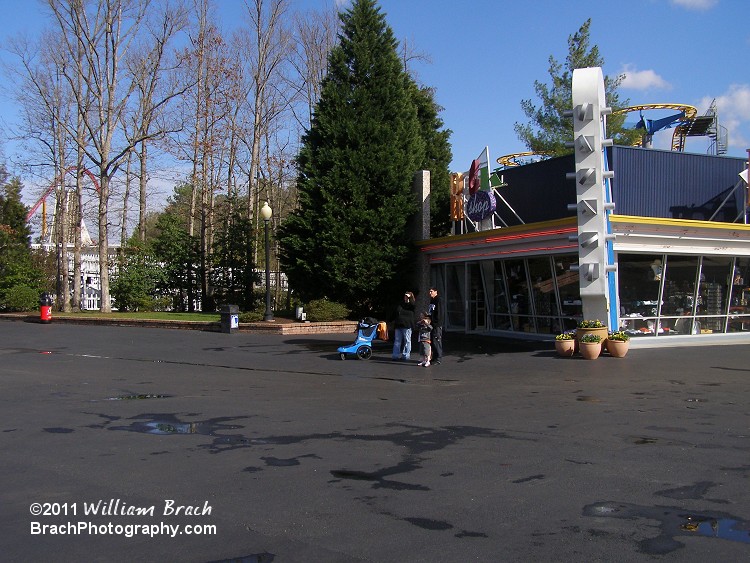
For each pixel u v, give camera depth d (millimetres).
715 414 9484
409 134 28062
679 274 19953
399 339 16766
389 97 27750
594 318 17297
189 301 37031
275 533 5082
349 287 26062
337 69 28188
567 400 10797
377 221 26000
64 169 36062
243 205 37875
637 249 18438
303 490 6121
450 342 21016
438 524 5234
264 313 26812
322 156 26984
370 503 5746
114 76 32938
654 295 19453
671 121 29953
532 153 32625
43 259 41406
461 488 6145
